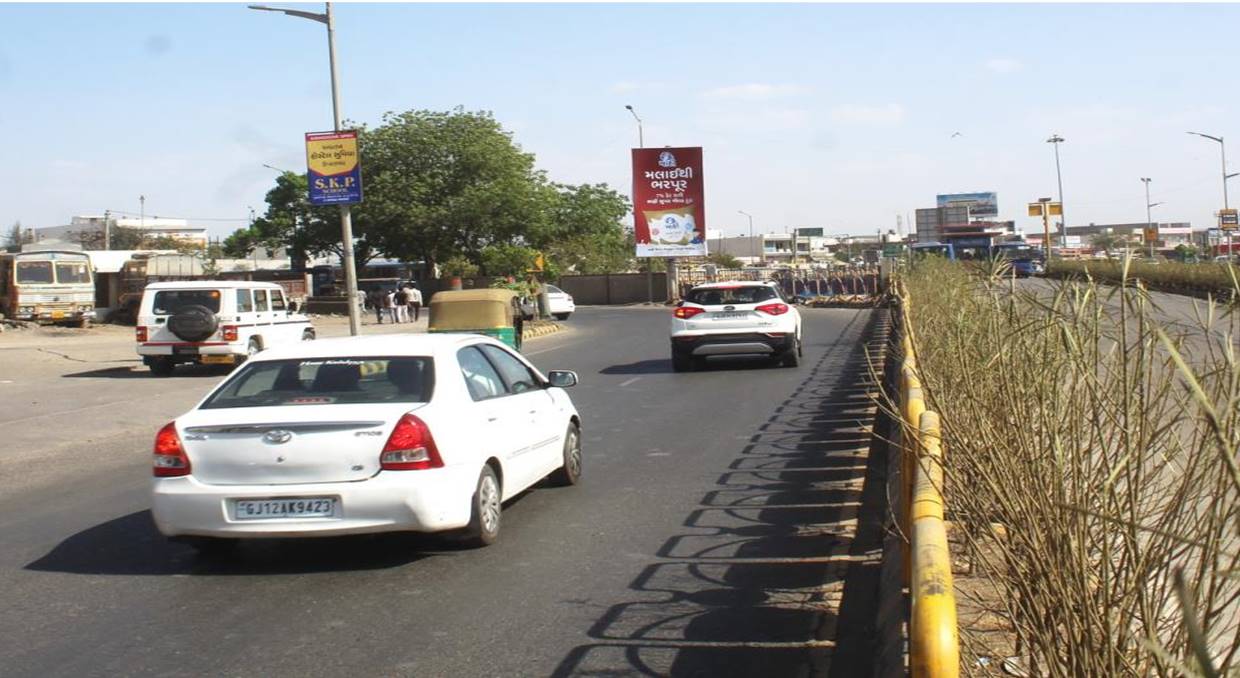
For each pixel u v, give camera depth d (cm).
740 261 10519
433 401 722
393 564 707
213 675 512
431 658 526
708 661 511
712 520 805
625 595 620
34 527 874
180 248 10344
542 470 884
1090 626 309
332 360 757
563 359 2588
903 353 1046
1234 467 228
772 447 1132
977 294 787
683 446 1170
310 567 708
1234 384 320
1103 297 450
